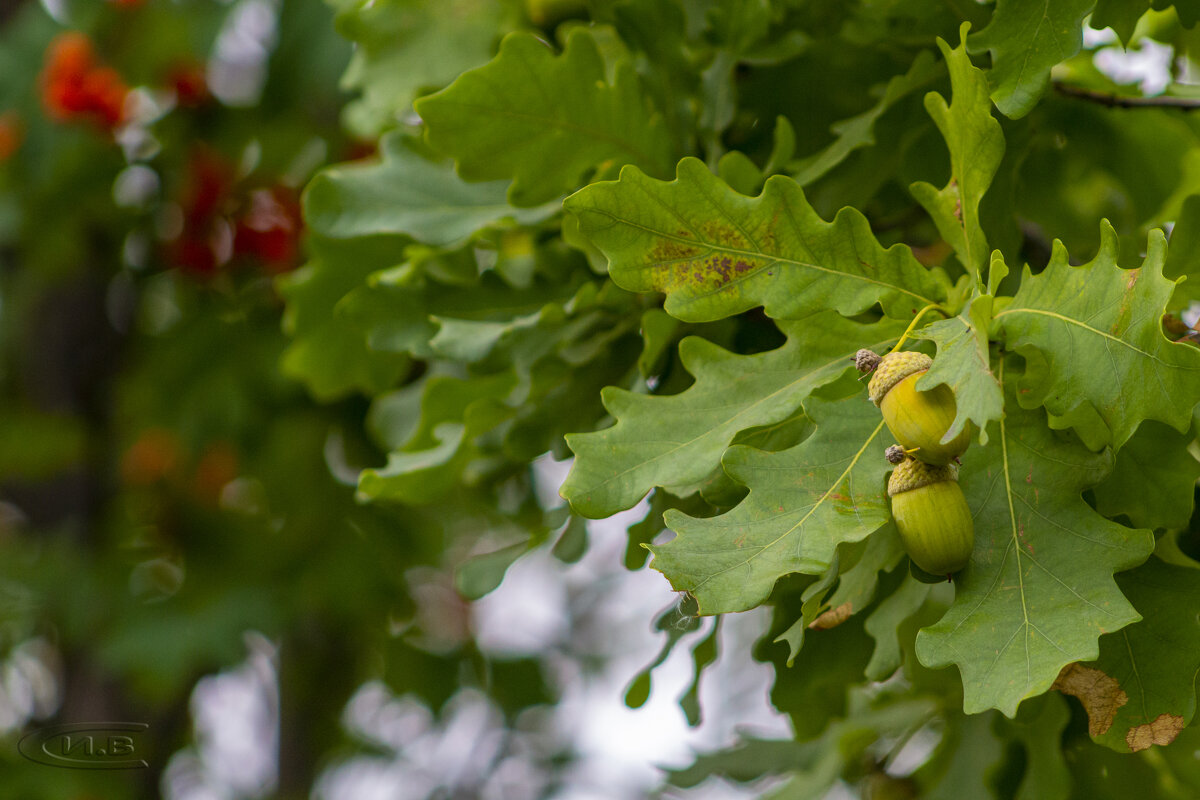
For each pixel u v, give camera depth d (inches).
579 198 35.2
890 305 35.7
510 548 41.6
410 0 42.6
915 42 40.2
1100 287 34.7
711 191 35.3
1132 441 36.5
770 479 35.2
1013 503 35.3
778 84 41.2
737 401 35.9
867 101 41.2
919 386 34.3
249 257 66.0
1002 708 34.0
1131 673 35.5
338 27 42.7
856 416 35.5
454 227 40.6
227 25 65.9
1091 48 41.7
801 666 40.6
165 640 68.3
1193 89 40.9
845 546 35.7
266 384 65.2
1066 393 34.8
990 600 34.8
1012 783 40.9
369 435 63.7
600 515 35.4
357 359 44.1
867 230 35.6
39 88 64.8
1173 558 36.9
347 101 63.2
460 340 39.4
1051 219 42.6
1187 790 41.3
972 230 35.8
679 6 39.8
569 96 38.6
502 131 38.6
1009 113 36.1
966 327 34.8
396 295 41.0
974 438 35.7
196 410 67.0
